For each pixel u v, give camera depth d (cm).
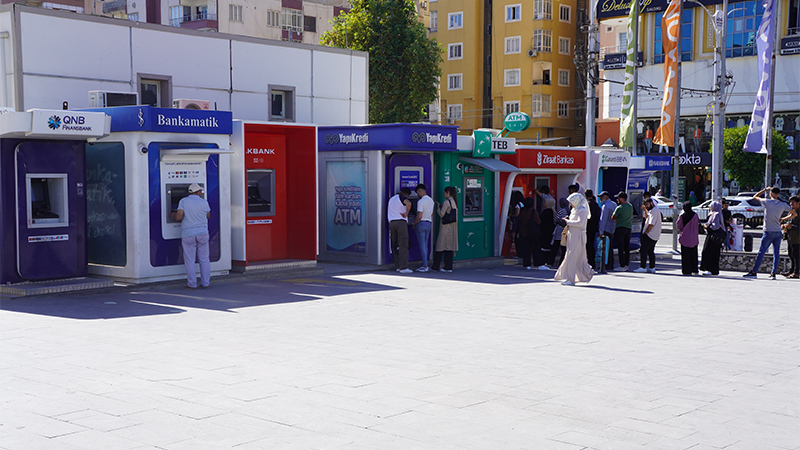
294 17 6456
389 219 1616
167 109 1305
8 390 638
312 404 601
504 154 1820
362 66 2244
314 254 1566
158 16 6259
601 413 588
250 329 942
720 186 2806
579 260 1457
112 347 821
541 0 5959
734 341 898
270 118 2014
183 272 1374
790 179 4331
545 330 959
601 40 5334
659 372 733
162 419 557
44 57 1562
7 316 1020
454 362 764
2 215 1202
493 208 1856
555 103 6084
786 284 1505
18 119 1158
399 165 1661
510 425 552
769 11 2214
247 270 1469
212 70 1875
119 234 1325
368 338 891
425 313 1086
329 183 1712
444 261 1661
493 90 6234
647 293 1342
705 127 4594
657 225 1727
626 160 2011
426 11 7194
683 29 4619
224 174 1423
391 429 538
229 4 6047
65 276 1269
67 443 501
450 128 1670
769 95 2267
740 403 623
